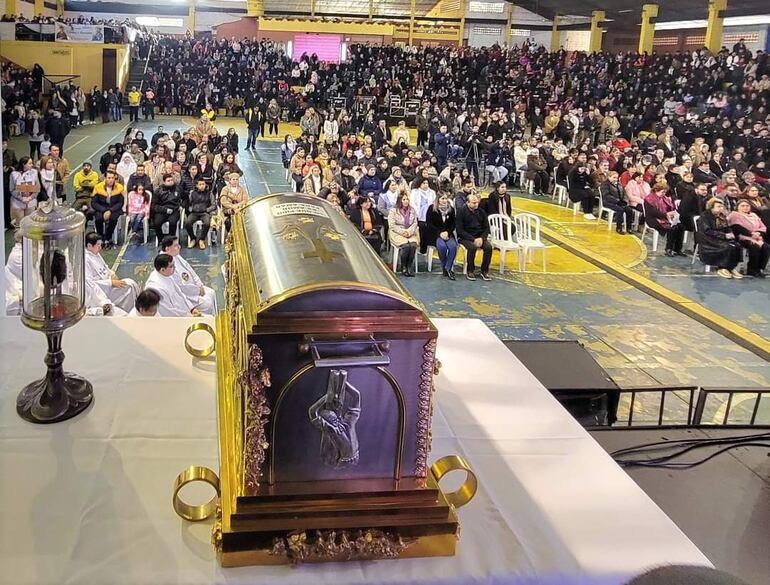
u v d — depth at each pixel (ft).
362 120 66.85
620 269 38.81
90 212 36.19
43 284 8.30
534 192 57.77
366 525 6.61
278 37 69.87
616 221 46.91
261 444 6.43
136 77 65.77
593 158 52.49
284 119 73.87
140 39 65.16
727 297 34.88
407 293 7.06
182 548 6.61
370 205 37.14
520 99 68.33
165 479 7.63
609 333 29.43
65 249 8.30
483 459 8.50
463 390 10.32
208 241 37.93
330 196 38.24
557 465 8.48
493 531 7.17
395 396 6.72
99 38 61.05
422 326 6.59
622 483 8.19
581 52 67.31
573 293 34.40
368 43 71.87
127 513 7.05
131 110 63.72
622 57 63.82
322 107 70.79
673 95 60.03
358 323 6.48
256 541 6.38
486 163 59.52
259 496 6.47
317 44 70.85
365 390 6.63
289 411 6.51
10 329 11.46
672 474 10.91
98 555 6.44
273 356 6.35
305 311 6.43
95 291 20.45
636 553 6.94
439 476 6.93
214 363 10.57
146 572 6.27
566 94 66.59
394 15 71.20
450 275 35.78
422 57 70.85
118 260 34.35
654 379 24.94
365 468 6.83
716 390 15.06
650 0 61.11
